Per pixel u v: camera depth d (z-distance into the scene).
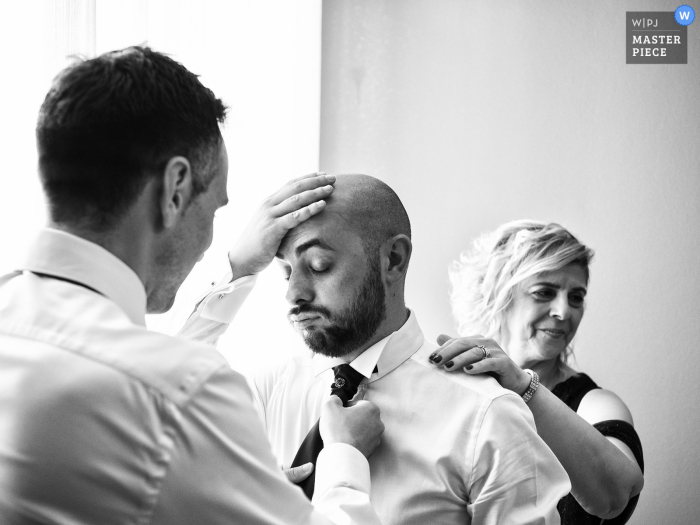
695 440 2.53
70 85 0.83
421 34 2.66
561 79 2.63
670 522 2.52
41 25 1.75
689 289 2.57
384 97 2.65
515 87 2.64
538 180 2.62
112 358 0.76
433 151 2.64
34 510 0.72
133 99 0.82
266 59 2.38
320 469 1.02
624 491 1.35
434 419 1.13
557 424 1.29
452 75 2.65
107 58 0.84
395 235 1.17
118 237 0.83
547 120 2.63
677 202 2.59
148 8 2.10
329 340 1.14
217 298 1.26
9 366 0.76
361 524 0.93
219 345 2.27
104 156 0.81
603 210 2.60
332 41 2.66
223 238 2.28
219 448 0.76
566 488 1.11
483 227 2.62
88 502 0.73
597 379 2.56
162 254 0.88
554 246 1.83
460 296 2.01
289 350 2.28
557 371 1.91
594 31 2.64
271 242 1.16
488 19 2.66
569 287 1.82
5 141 1.72
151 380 0.75
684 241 2.58
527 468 1.07
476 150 2.63
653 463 2.53
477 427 1.09
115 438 0.73
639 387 2.56
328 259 1.11
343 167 2.63
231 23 2.33
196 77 0.89
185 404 0.75
